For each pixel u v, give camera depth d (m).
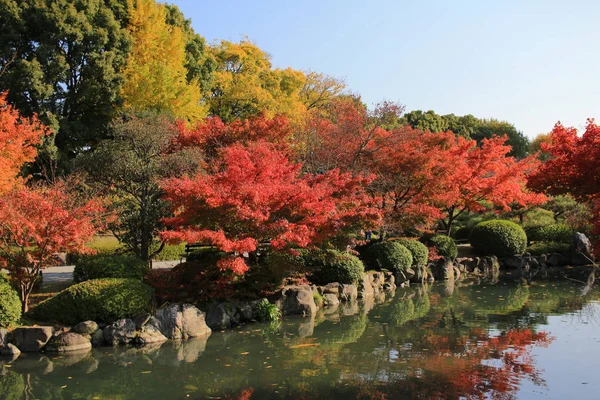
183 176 12.45
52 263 10.62
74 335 9.55
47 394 7.43
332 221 12.02
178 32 24.00
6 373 8.31
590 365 8.30
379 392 7.21
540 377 7.74
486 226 21.59
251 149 13.97
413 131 18.20
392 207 17.86
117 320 9.98
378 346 9.68
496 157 19.03
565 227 22.78
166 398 7.20
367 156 17.61
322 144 18.36
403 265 17.45
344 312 13.03
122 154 13.23
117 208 13.03
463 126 49.78
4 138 12.87
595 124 11.84
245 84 26.66
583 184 11.60
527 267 20.86
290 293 12.64
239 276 12.38
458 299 14.87
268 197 11.06
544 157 35.12
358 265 15.01
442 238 20.12
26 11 19.75
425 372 8.07
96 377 8.10
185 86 22.12
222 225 11.33
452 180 18.27
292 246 12.34
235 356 9.15
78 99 21.03
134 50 22.89
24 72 18.91
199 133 16.05
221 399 7.14
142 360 8.94
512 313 12.68
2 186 10.60
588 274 19.59
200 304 11.55
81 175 13.44
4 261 9.99
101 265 11.03
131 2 22.70
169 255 18.28
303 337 10.45
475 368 8.23
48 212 10.07
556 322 11.53
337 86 34.28
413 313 12.87
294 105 29.14
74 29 20.06
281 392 7.34
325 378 7.88
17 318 9.62
